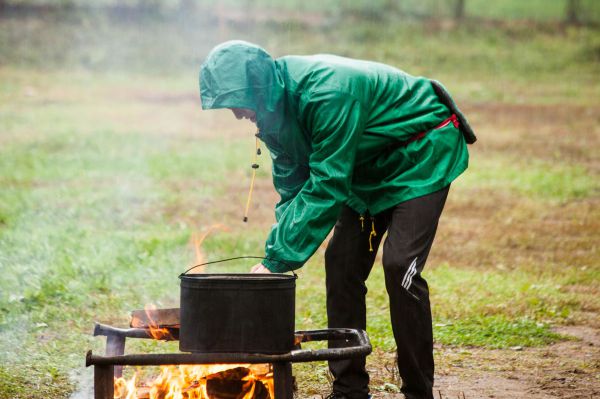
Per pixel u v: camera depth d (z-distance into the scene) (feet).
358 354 19.69
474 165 83.20
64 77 129.80
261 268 21.24
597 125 107.34
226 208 63.26
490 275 44.24
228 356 18.93
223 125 104.42
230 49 21.12
